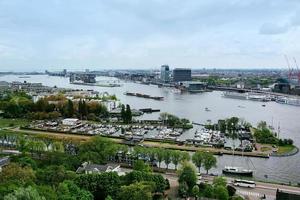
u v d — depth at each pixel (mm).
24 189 164500
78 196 191125
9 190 175500
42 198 162875
